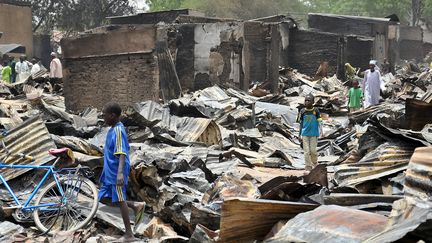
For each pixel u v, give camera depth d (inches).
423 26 2532.0
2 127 520.1
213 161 417.4
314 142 432.8
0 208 268.7
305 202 217.9
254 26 1133.1
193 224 251.3
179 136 482.6
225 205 188.4
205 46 940.6
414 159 203.6
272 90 1100.5
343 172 287.9
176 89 784.9
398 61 1876.2
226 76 961.5
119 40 685.3
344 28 1646.2
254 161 451.5
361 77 1333.7
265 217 193.6
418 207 153.3
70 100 716.7
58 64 974.4
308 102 432.8
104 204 267.9
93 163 309.6
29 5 1568.7
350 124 637.9
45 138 333.1
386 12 2883.9
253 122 606.9
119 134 244.5
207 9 2399.1
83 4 1996.8
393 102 727.7
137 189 298.2
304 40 1393.9
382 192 266.1
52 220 269.1
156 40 718.5
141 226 272.1
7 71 984.9
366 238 156.5
